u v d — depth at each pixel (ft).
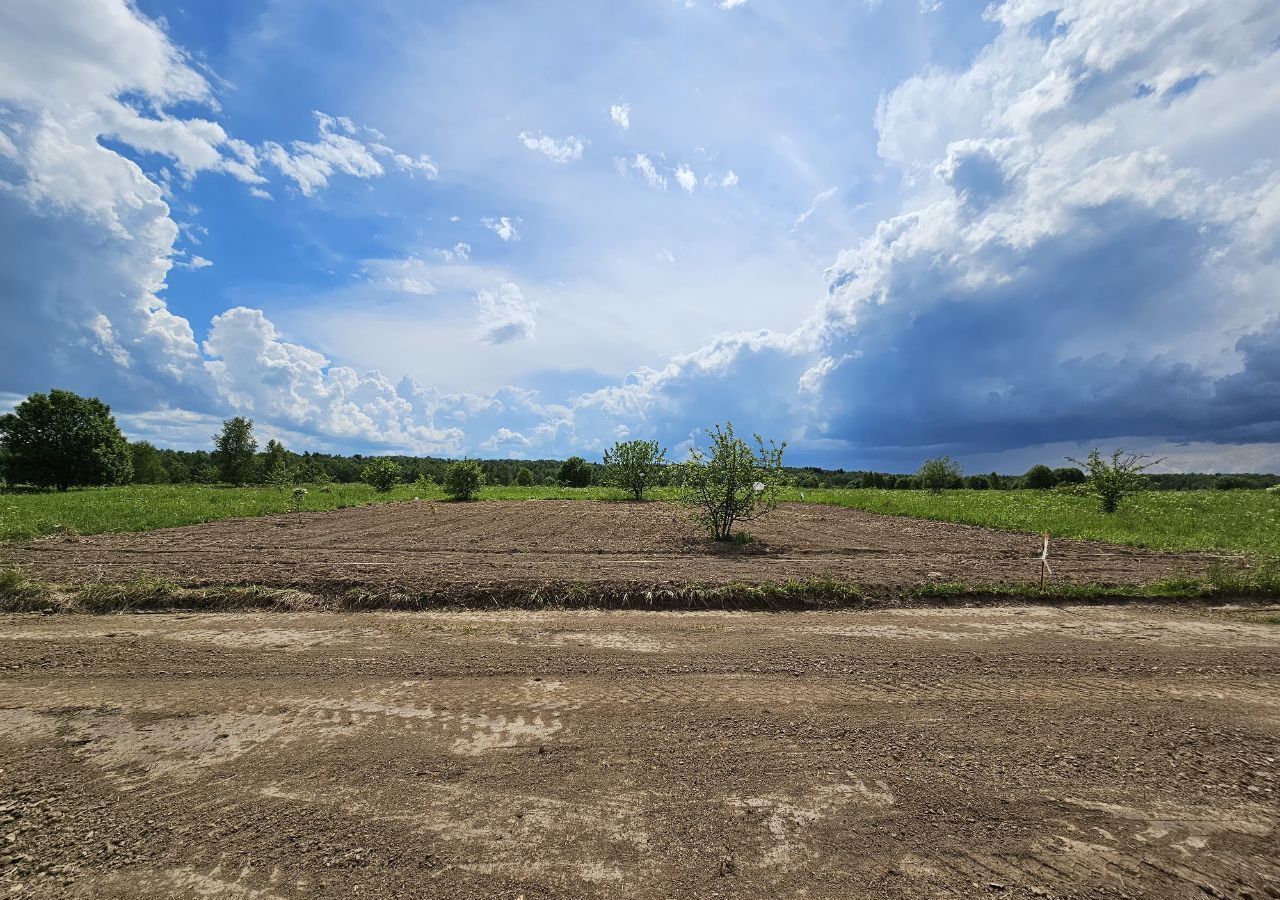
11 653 20.76
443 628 24.14
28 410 163.22
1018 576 33.68
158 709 16.42
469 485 104.01
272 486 142.10
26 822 11.57
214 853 10.72
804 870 10.34
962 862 10.62
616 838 11.12
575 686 18.13
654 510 79.36
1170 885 10.15
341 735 14.98
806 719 15.97
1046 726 15.70
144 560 36.63
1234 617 26.58
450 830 11.34
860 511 81.30
